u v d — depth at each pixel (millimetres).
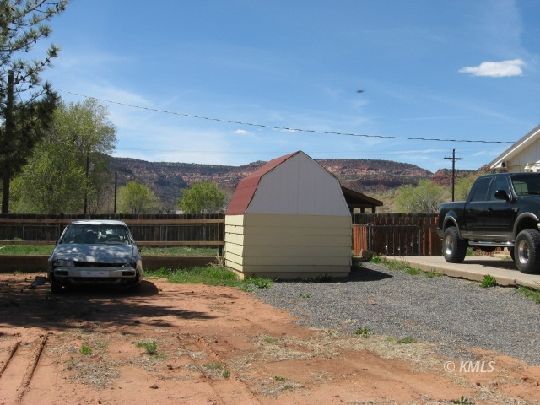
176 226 22297
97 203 56094
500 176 13312
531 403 4930
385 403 4902
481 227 13648
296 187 14352
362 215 23344
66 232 12969
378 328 8109
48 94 11852
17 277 14836
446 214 15234
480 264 14414
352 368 6012
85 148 51062
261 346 6980
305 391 5215
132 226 22344
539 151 19266
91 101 51969
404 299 10719
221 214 22031
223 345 7020
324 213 14430
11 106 11492
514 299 10297
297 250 14250
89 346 6812
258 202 14117
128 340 7191
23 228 21938
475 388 5348
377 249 19438
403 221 20000
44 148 41188
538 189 12852
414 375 5777
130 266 11703
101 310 9602
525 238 11820
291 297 11156
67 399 4867
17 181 38531
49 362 6066
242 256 14008
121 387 5234
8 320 8516
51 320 8562
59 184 39469
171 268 16297
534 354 6637
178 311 9562
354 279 14023
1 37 11445
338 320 8719
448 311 9398
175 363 6117
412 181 198500
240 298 11203
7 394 4973
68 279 11453
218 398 4973
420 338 7473
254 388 5285
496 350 6848
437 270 13797
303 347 6961
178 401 4875
